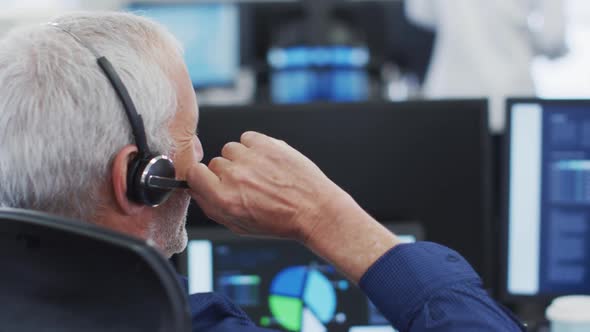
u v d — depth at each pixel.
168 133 0.94
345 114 1.63
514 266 1.63
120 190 0.89
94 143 0.87
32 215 0.74
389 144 1.63
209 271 1.51
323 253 1.00
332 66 3.53
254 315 1.51
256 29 3.58
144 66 0.90
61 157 0.86
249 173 1.01
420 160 1.64
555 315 1.47
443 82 3.88
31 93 0.85
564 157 1.60
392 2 3.62
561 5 3.88
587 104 1.58
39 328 0.75
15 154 0.86
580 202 1.60
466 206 1.65
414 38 3.89
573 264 1.62
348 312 1.50
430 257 0.98
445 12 3.82
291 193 1.01
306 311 1.50
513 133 1.60
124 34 0.91
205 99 4.30
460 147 1.64
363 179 1.64
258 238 1.50
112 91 0.87
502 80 3.78
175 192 1.00
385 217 1.65
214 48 4.18
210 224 1.55
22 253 0.76
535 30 3.92
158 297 0.70
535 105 1.59
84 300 0.74
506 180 1.61
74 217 0.90
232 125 1.62
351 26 3.60
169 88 0.93
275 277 1.51
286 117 1.62
